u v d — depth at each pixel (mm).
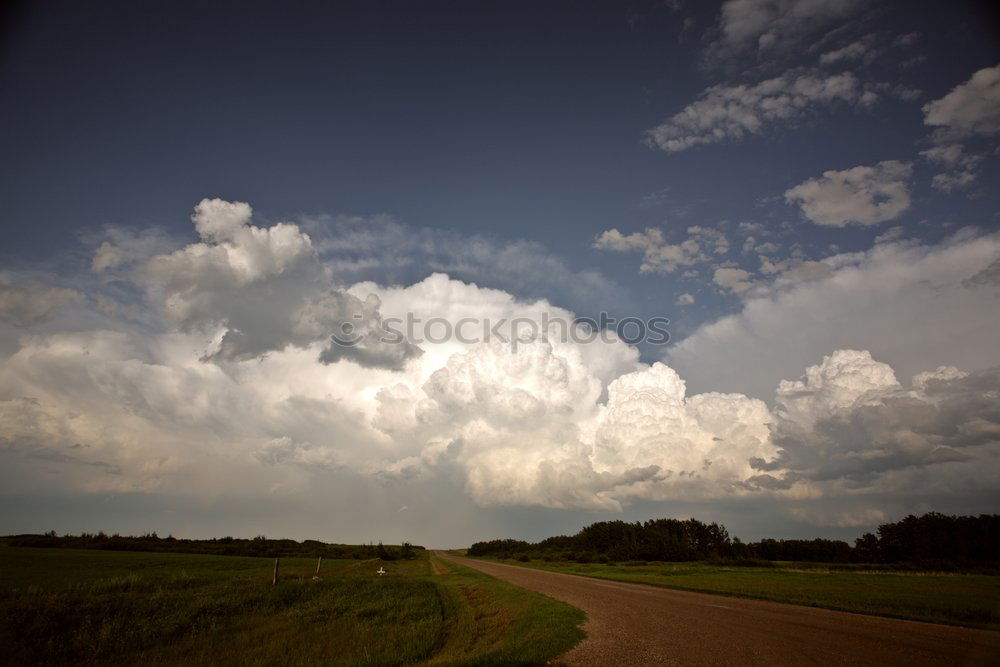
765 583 41688
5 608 19797
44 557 64875
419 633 19453
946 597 28719
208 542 127250
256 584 29641
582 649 14672
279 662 15742
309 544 137625
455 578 49344
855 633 16578
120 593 24297
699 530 132250
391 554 126500
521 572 62719
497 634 18859
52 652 17547
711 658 13242
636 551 114875
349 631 20562
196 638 19734
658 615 21422
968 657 13000
